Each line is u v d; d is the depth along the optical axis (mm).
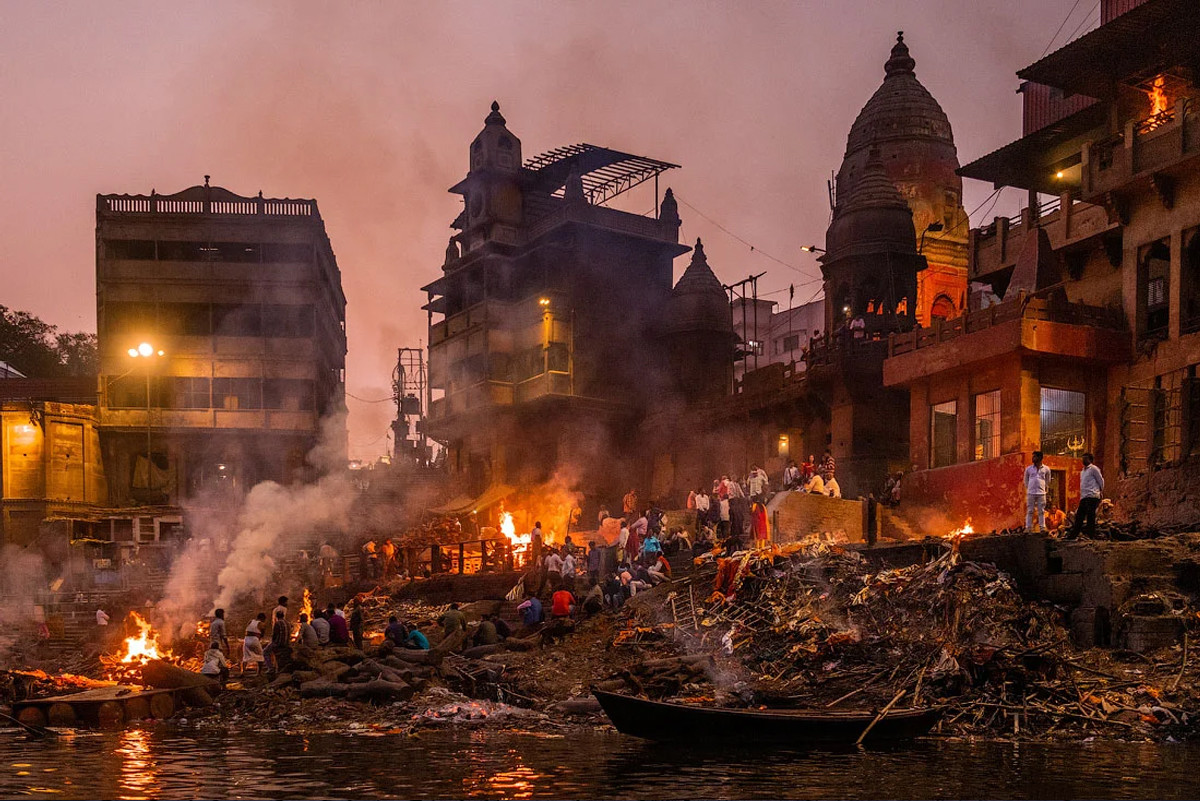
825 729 18797
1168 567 23250
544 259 53500
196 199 57125
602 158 54875
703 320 53406
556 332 52375
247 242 56750
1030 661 21234
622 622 27641
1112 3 37469
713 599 26875
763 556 27094
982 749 18484
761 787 15570
